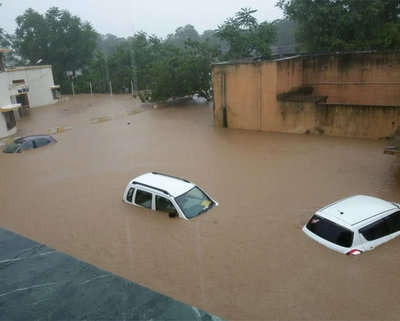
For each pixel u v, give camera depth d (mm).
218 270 8344
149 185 11508
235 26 35875
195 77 35500
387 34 29234
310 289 7594
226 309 7098
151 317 3018
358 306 7051
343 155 16859
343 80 23578
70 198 13164
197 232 10055
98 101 44656
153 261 8781
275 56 26594
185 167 16141
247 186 13492
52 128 28219
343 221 9031
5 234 4598
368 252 8719
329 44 30328
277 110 22281
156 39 51969
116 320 2986
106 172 16016
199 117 28750
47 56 59875
